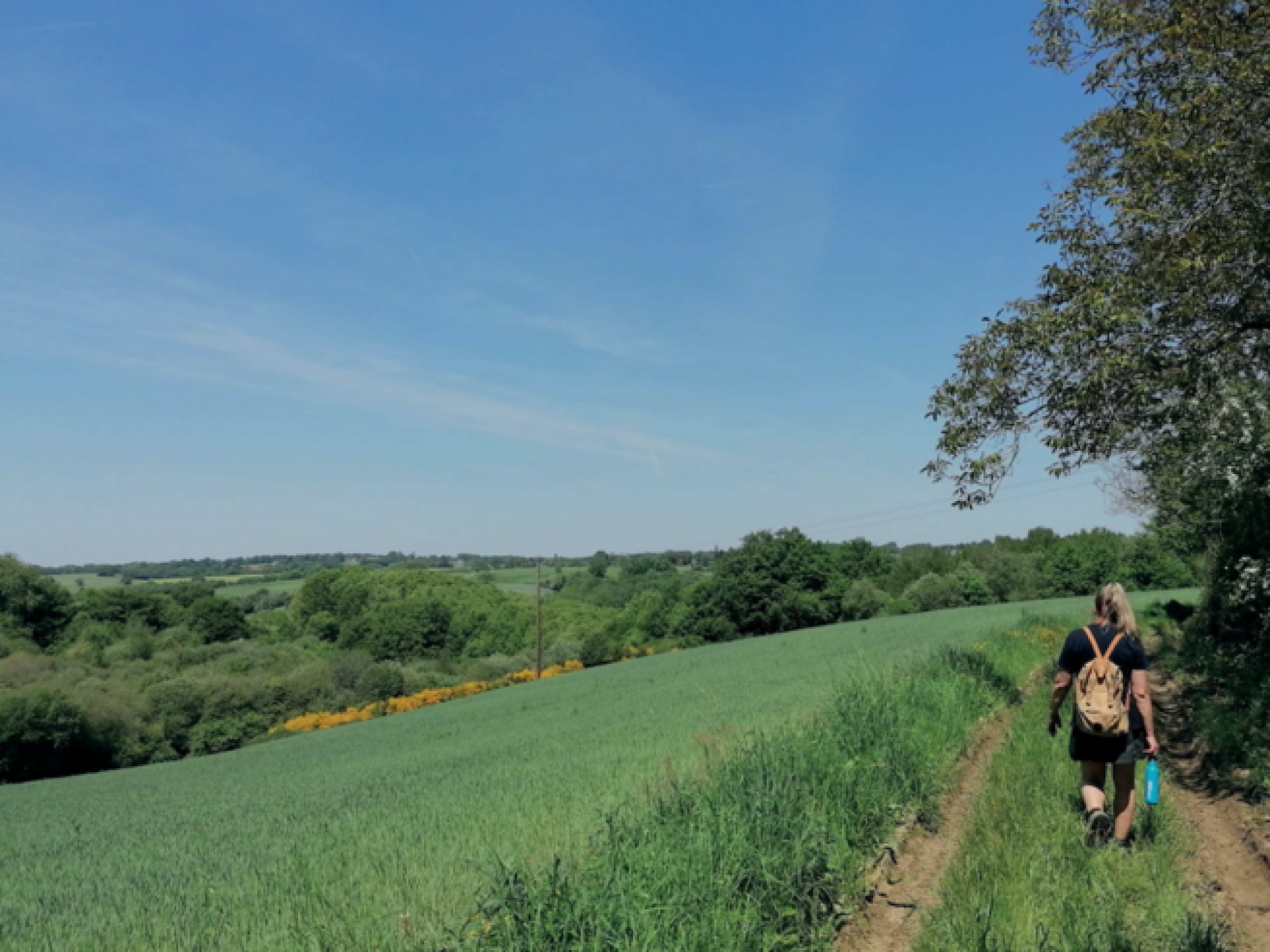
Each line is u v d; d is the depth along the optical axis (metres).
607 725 23.48
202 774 35.44
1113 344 10.34
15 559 80.50
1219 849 6.46
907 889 5.80
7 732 50.69
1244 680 12.21
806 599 86.25
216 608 91.94
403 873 7.32
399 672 72.25
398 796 15.66
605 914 4.18
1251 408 10.16
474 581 115.25
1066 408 10.66
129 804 25.70
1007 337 11.10
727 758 7.83
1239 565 11.66
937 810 7.45
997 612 56.41
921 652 20.02
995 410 11.03
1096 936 4.55
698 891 4.58
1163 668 19.33
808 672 28.12
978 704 11.87
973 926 4.67
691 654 62.97
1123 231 11.01
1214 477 11.41
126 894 9.87
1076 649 6.64
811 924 4.90
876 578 113.06
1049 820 6.57
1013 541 122.62
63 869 13.39
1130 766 6.37
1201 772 8.97
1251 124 9.50
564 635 100.44
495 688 67.56
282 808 17.59
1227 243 9.65
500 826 8.83
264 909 7.01
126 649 78.56
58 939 7.62
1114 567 90.19
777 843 5.46
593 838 6.07
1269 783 7.41
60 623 81.50
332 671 71.31
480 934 4.35
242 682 65.31
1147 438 11.95
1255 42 9.27
